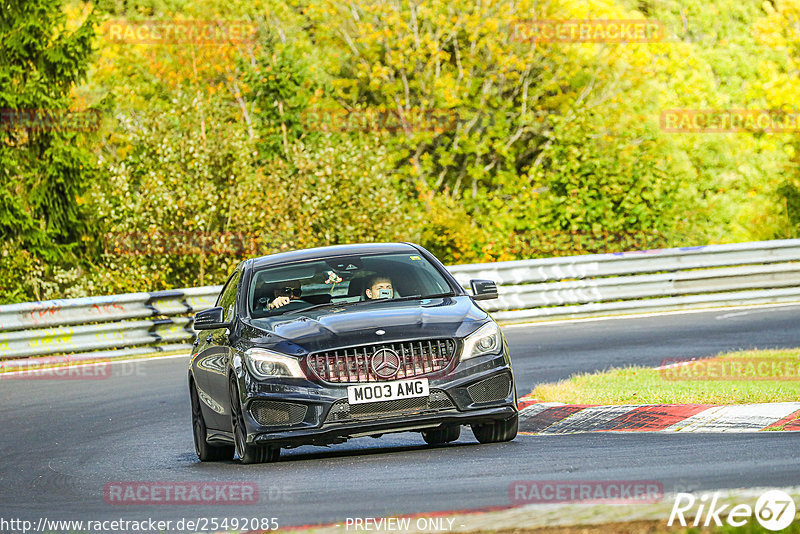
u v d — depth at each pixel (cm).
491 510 2067
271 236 9619
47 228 10006
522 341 6669
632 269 8294
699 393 3819
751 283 8394
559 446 3169
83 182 10056
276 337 3139
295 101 13288
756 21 16650
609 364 5416
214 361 3431
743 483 2255
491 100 15225
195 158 9606
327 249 3712
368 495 2497
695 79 15200
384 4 14850
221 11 15362
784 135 15050
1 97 9844
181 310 7312
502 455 3020
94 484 3152
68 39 10194
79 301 6862
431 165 14612
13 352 6569
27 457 3888
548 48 14950
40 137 10044
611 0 15500
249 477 2959
